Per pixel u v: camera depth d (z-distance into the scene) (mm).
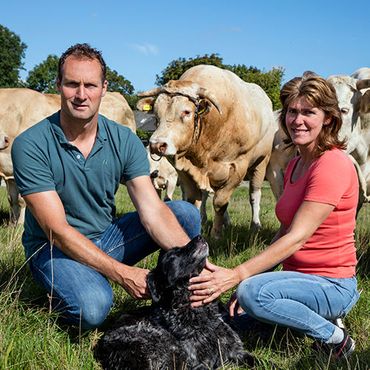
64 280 4039
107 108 10836
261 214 10406
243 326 4402
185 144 7156
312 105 3957
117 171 4316
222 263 6258
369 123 7379
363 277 5680
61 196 4250
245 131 7871
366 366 3594
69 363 3633
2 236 7316
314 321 3904
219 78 7629
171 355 3695
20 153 4074
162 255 3914
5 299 4293
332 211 3977
